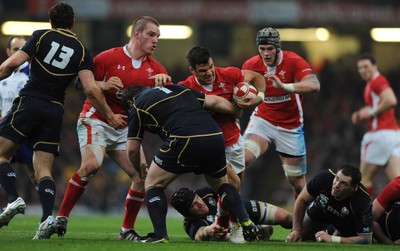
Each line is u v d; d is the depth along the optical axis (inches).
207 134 1187.3
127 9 3654.0
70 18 1302.9
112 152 1396.4
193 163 1195.3
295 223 1393.9
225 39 4416.8
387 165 2118.6
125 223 1376.7
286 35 4301.2
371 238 1338.6
